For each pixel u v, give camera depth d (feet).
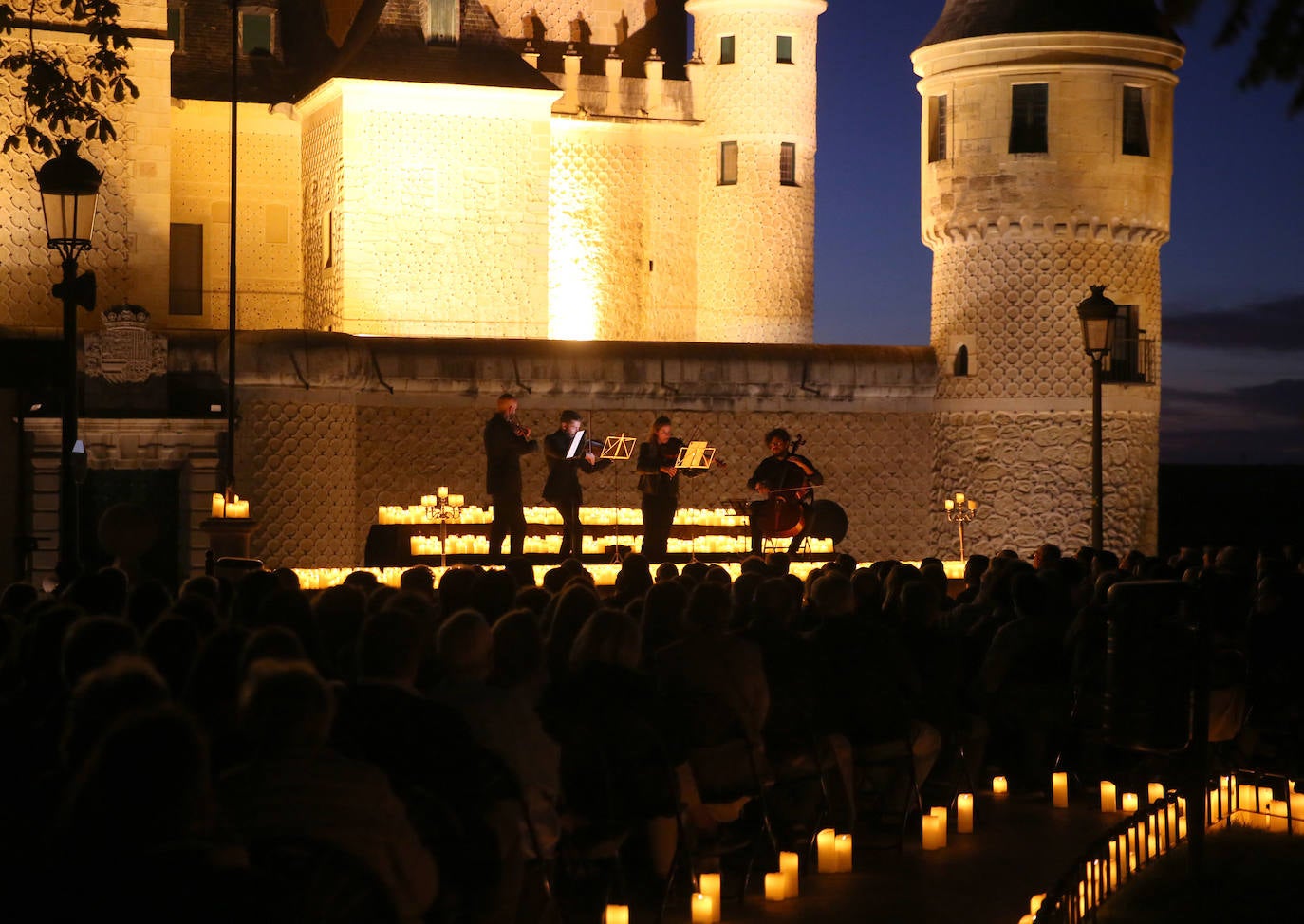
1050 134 82.94
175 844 12.77
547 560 64.13
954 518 84.43
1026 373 83.97
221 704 19.77
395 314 102.63
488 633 22.97
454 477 79.25
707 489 83.41
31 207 85.87
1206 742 28.02
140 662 14.90
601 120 119.85
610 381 81.10
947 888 28.04
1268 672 36.99
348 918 15.58
